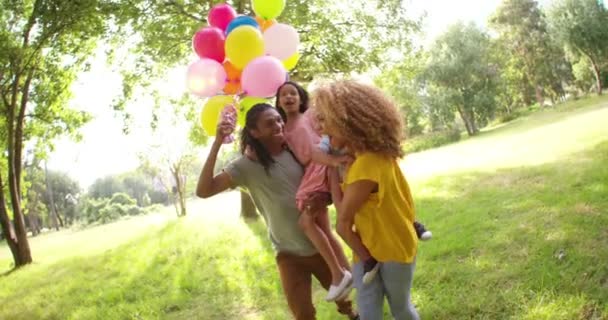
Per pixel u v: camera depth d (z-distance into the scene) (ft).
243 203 39.01
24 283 31.86
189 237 33.81
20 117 41.24
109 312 19.57
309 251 10.77
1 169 47.06
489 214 21.07
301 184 10.21
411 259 8.52
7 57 38.04
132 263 29.37
